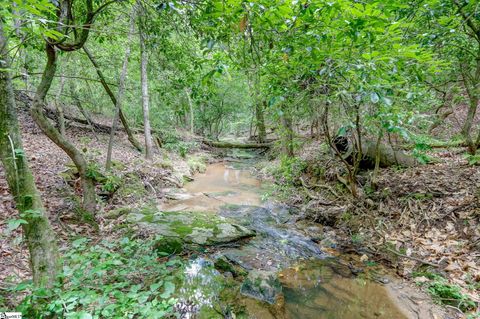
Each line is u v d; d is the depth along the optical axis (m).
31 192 2.13
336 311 2.88
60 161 5.89
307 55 2.34
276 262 3.80
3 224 3.46
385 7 1.91
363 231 4.45
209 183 8.33
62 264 2.39
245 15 1.84
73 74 7.52
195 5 2.19
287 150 8.28
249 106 15.20
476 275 3.02
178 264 3.39
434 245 3.65
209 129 17.92
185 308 2.59
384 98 1.99
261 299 2.95
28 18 1.69
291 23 1.95
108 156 6.11
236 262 3.69
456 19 3.31
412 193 4.74
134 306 1.99
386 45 2.17
